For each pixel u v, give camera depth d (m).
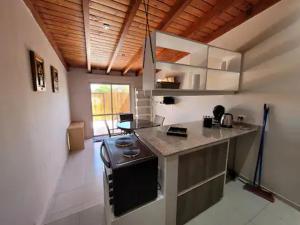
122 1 2.00
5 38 1.17
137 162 1.17
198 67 2.24
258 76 2.31
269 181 2.26
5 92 1.14
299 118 1.90
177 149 1.47
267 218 1.81
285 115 2.03
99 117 5.38
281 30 2.00
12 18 1.28
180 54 3.83
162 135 1.95
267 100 2.22
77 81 4.77
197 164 1.67
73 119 4.82
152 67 1.89
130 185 1.17
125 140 1.62
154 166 1.28
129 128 3.36
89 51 3.20
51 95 2.45
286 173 2.06
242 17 2.41
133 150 1.36
